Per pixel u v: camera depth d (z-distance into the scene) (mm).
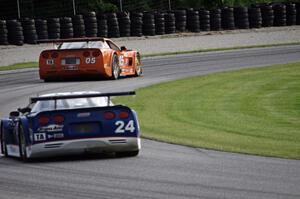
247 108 62219
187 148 41375
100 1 155750
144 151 40469
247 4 195250
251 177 31000
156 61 109938
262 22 147125
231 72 92625
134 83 80000
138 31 130250
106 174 32688
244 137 46375
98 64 79750
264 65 101312
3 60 112062
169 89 75438
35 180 31797
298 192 27422
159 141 44688
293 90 74188
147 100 67562
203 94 71750
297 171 32438
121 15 128625
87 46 80750
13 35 119188
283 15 148625
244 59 110375
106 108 37781
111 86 76500
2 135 42312
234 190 28062
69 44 81188
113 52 82188
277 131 49312
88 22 124125
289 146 42000
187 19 138625
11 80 87812
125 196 27328
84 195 27766
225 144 43031
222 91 73938
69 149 37312
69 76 81000
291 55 115188
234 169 33281
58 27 121562
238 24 144000
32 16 137750
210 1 184750
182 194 27453
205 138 45969
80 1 151375
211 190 28172
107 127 37594
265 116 57406
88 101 39500
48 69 80062
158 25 133375
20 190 29328
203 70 95625
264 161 35781
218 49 128125
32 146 37188
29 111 39531
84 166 35438
